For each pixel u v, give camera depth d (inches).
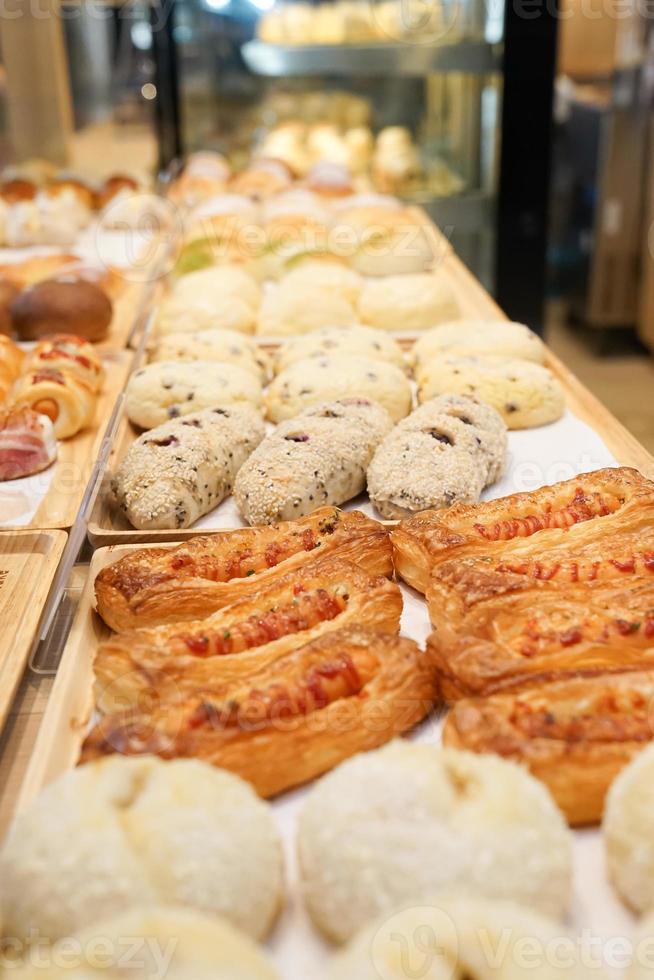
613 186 234.8
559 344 244.8
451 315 114.2
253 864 37.8
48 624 59.6
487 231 166.9
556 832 38.7
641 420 198.4
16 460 79.4
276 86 179.8
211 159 169.0
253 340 107.2
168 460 72.7
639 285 242.2
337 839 37.5
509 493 77.0
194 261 128.1
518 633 52.5
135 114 186.4
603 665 50.0
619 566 58.4
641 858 38.5
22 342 109.1
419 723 50.8
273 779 45.8
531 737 44.2
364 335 99.9
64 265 126.4
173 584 58.6
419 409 82.4
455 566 57.5
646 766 40.5
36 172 175.3
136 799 39.7
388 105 182.4
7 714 52.4
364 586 56.9
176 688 49.0
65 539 68.8
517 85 147.9
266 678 48.7
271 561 62.4
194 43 170.7
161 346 98.5
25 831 38.2
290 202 143.7
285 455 72.9
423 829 37.2
